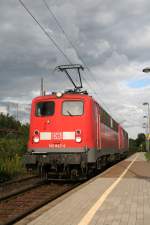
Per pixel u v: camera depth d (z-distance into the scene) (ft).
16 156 79.97
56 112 54.70
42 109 55.52
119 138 115.85
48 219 26.43
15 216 29.45
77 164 52.65
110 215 27.58
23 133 121.49
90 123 54.39
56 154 52.65
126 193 39.34
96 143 57.67
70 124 53.98
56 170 54.24
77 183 56.75
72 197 36.65
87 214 27.94
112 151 87.92
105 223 24.94
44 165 54.75
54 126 54.34
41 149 54.24
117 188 43.86
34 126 55.36
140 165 94.48
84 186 45.98
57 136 53.98
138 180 53.47
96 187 44.93
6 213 33.09
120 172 69.15
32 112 56.18
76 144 53.26
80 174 55.57
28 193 45.70
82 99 54.80
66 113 54.49
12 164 73.15
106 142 73.46
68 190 47.62
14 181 59.11
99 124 62.18
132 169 78.13
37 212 30.32
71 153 52.95
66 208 30.63
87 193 39.55
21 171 74.43
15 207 36.06
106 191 41.04
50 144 54.03
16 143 96.07
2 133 113.80
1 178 63.10
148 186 45.85
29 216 28.86
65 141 53.62
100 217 26.91
